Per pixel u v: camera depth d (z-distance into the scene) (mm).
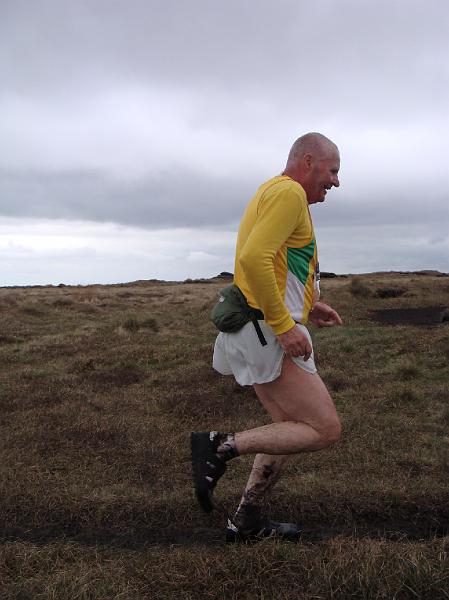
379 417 5680
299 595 2236
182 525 3092
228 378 7570
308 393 2537
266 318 2406
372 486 3547
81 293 28156
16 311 17484
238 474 4121
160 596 2268
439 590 2189
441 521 3143
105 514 3189
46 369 8781
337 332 11430
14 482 3715
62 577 2359
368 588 2221
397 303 20047
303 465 4250
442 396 6340
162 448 4766
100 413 6055
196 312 18422
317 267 2752
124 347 10688
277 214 2371
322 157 2633
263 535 2762
